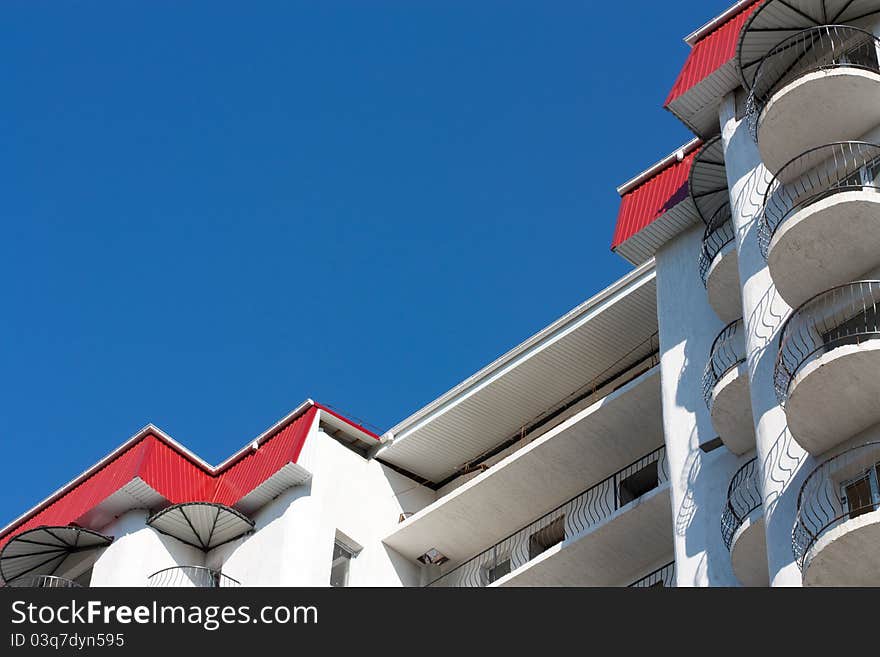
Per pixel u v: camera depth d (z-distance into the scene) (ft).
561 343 140.36
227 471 153.99
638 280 135.23
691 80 119.75
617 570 126.41
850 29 106.42
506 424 149.48
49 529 143.84
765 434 94.73
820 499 87.76
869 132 101.86
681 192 127.65
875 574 81.51
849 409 88.43
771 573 88.63
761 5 107.55
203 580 142.72
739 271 106.42
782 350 95.86
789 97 101.96
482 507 140.77
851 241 94.63
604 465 134.51
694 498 108.06
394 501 151.53
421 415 152.15
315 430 150.10
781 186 104.32
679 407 114.62
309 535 140.15
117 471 151.02
